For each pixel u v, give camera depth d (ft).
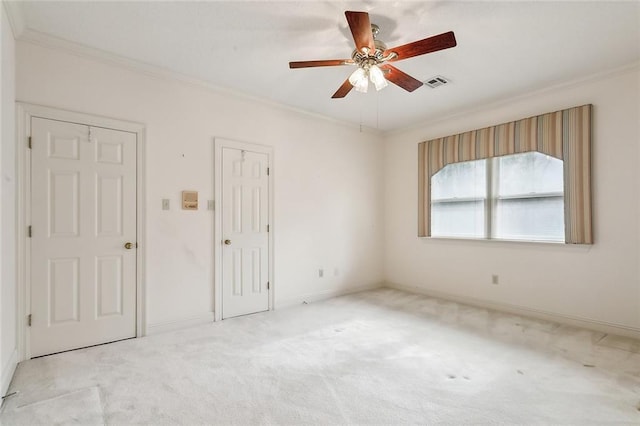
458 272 14.11
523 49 8.91
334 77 10.82
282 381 7.17
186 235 10.84
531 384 7.03
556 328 10.55
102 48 9.02
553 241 11.32
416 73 10.38
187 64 9.95
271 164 13.01
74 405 6.25
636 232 9.64
